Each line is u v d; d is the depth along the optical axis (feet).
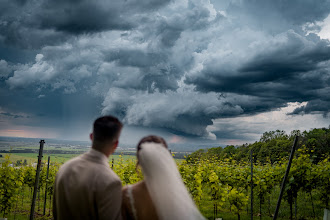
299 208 32.73
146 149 5.49
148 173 5.28
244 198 24.56
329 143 103.24
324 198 29.86
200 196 26.89
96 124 5.69
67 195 5.19
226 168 32.37
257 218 29.01
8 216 27.86
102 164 5.50
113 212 5.04
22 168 34.81
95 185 5.12
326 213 16.81
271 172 29.45
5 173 25.34
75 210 5.10
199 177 26.81
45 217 28.58
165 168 5.28
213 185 26.27
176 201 5.01
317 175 27.99
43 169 36.99
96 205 5.08
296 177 27.99
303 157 29.09
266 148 123.54
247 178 29.94
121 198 5.28
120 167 29.50
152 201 5.17
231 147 135.95
